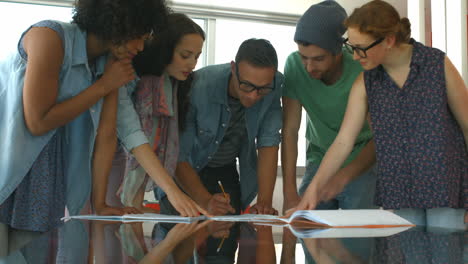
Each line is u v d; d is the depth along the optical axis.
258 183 1.77
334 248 0.61
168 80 1.65
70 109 1.21
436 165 1.33
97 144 1.36
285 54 4.13
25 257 0.54
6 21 3.53
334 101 1.72
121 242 0.67
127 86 1.54
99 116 1.33
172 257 0.54
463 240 0.69
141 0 1.26
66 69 1.25
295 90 1.79
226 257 0.54
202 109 1.70
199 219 1.17
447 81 1.33
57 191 1.26
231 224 1.02
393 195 1.40
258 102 1.72
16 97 1.17
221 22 3.99
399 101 1.38
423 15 3.10
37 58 1.16
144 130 1.59
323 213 1.04
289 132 1.81
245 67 1.53
